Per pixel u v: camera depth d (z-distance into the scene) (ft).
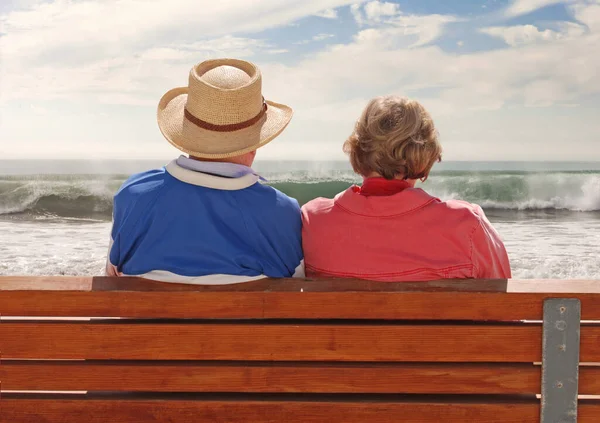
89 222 62.08
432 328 6.24
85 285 6.48
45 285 6.46
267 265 7.02
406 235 6.95
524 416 6.34
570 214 72.43
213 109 7.06
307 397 6.48
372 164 7.18
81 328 6.35
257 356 6.35
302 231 7.48
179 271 6.81
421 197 6.98
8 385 6.44
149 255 6.89
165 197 6.91
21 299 6.36
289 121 7.58
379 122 7.09
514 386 6.31
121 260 7.20
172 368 6.40
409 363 6.36
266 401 6.40
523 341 6.23
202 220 6.85
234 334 6.33
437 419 6.36
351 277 7.09
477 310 6.21
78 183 81.30
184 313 6.35
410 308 6.25
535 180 83.41
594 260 36.76
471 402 6.36
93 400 6.48
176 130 7.39
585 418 6.34
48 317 6.63
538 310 6.18
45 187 79.87
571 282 6.48
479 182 87.56
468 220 6.93
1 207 74.02
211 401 6.42
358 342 6.29
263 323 6.38
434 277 6.93
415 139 7.04
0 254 39.17
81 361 6.51
